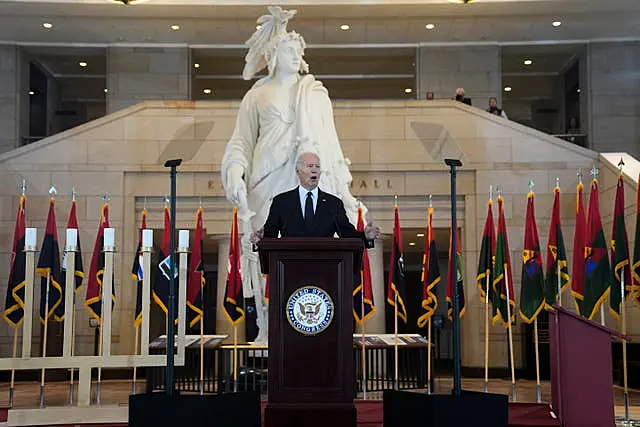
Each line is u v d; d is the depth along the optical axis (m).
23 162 16.11
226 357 9.87
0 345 15.88
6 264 15.93
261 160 10.80
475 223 16.09
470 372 15.88
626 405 8.38
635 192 14.05
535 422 7.71
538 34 21.31
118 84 21.69
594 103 21.62
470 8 19.55
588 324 7.18
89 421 7.89
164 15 19.83
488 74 21.75
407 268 22.50
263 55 11.34
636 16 20.05
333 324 5.34
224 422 5.30
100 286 10.70
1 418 8.18
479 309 15.95
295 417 5.21
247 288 10.51
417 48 21.89
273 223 5.95
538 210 16.09
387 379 10.38
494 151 16.20
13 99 21.42
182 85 21.75
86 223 16.00
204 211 15.90
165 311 10.22
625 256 9.24
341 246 5.36
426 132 16.17
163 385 9.95
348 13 19.88
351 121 16.17
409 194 16.09
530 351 15.54
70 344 8.12
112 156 16.12
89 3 19.05
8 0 18.89
